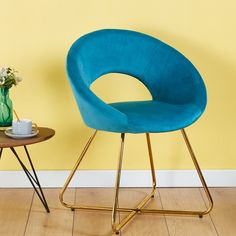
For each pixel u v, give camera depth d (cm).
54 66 282
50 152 292
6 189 292
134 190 294
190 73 256
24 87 284
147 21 280
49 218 254
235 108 294
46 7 275
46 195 283
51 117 289
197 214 257
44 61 281
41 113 288
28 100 286
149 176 297
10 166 292
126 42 262
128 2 277
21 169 293
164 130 225
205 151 297
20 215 258
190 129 295
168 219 255
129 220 251
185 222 252
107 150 294
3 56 279
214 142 297
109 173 295
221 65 288
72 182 295
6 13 274
